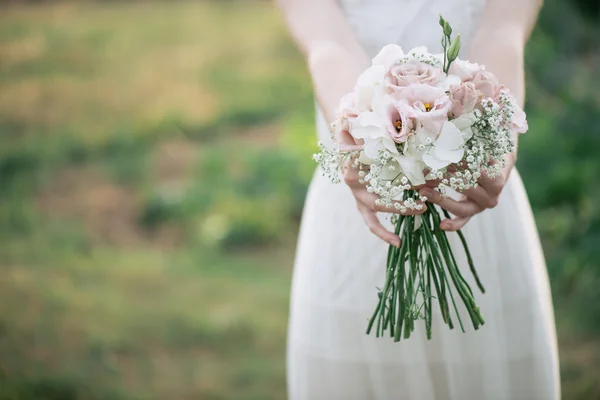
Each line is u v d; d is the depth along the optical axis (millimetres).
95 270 6031
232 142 8602
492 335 2248
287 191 6969
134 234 6797
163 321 5152
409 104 1862
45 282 5797
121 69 11852
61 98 10672
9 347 4824
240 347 4812
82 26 14406
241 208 6734
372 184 1869
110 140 8891
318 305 2307
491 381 2258
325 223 2316
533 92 7219
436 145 1825
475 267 2244
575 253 5023
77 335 4988
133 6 15828
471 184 1847
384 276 2260
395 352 2262
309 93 10086
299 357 2365
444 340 2258
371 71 1887
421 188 1910
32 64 12289
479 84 1869
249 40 12852
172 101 10211
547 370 2287
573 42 7977
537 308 2277
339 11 2256
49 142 8891
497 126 1839
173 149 8555
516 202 2295
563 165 5828
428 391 2277
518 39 2160
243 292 5555
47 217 7074
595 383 3998
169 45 12945
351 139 1915
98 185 7703
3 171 8102
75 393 4297
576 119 6320
